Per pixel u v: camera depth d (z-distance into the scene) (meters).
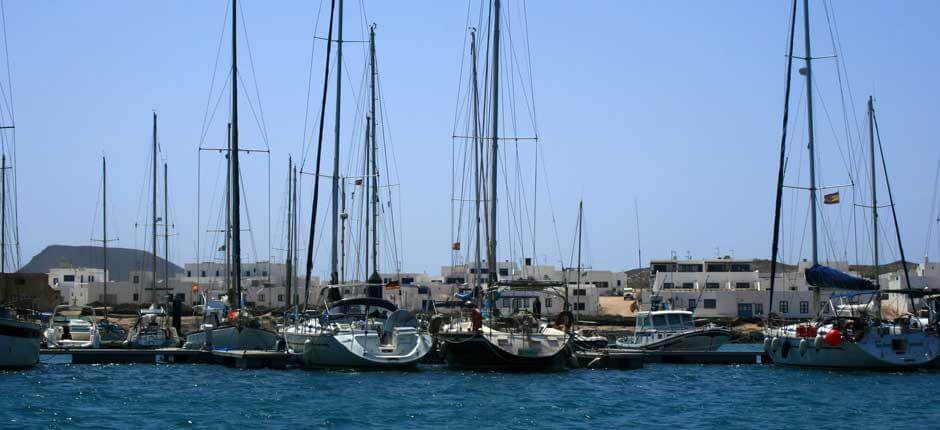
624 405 35.47
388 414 32.84
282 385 39.84
